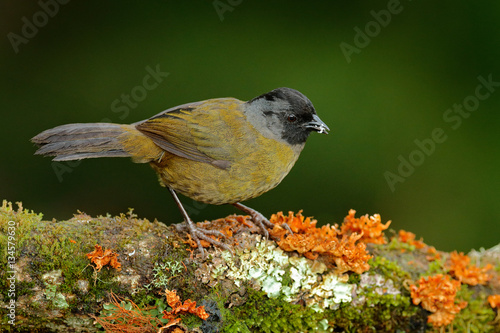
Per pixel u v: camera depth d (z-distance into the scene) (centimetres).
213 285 725
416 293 721
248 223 809
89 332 709
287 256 745
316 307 733
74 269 690
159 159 937
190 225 770
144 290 713
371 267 743
